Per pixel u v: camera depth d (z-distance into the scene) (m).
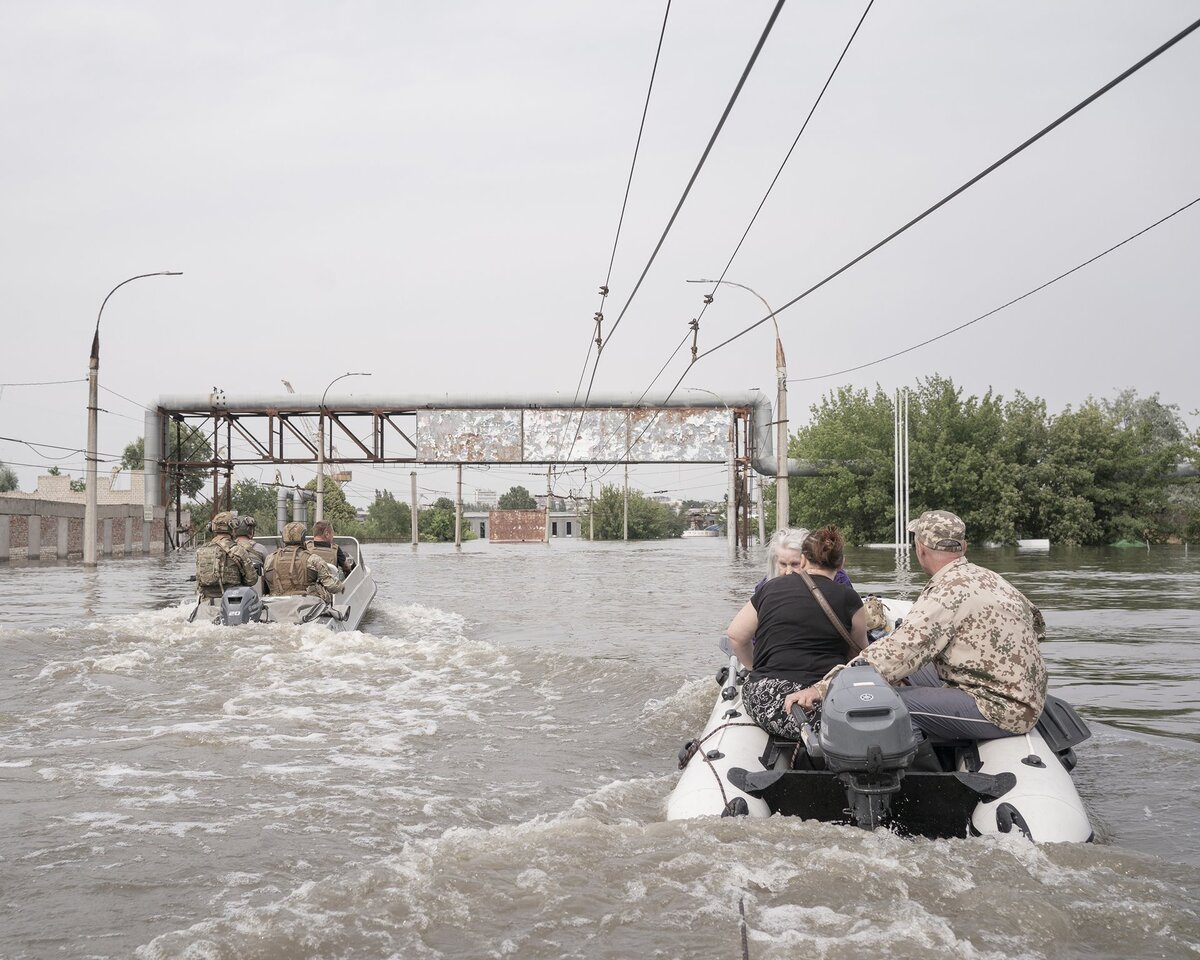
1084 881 3.85
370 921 3.51
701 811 4.65
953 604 5.06
